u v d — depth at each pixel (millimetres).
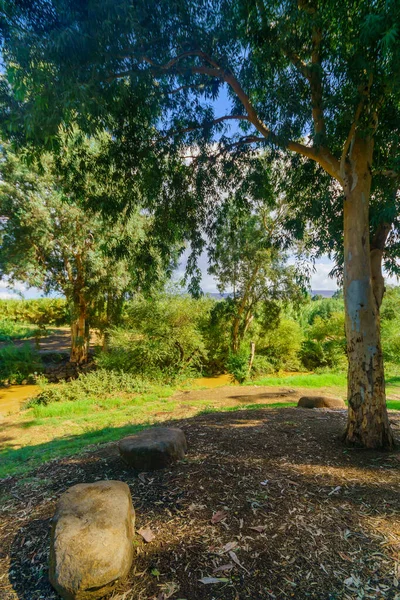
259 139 4598
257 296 14211
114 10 2994
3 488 3385
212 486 2771
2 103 3604
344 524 2221
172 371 13039
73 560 1733
